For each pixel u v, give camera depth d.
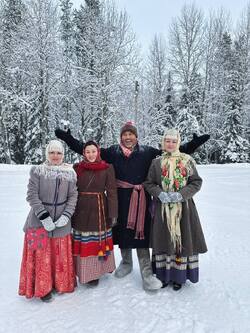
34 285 3.38
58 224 3.38
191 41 32.25
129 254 4.09
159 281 3.56
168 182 3.59
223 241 5.25
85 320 3.03
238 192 10.37
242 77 33.38
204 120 31.88
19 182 12.22
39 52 21.58
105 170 3.69
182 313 3.14
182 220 3.54
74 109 26.41
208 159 34.00
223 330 2.86
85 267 3.60
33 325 2.95
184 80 32.09
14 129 27.59
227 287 3.68
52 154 3.53
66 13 29.11
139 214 3.77
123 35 24.61
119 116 23.56
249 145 31.83
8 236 5.43
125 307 3.26
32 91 23.47
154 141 26.42
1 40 23.80
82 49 25.47
